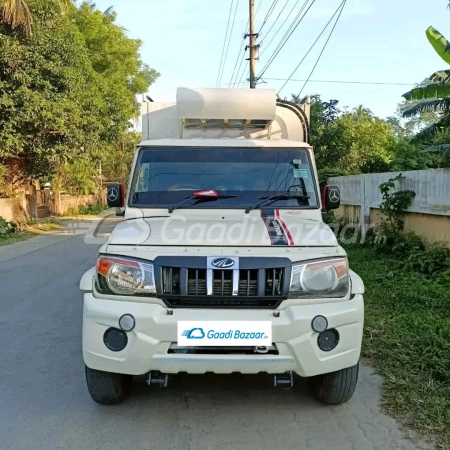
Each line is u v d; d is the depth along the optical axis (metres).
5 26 16.05
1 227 17.66
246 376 4.54
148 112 6.08
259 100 5.62
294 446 3.35
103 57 28.14
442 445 3.28
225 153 4.80
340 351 3.45
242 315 3.34
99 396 3.84
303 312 3.36
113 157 38.00
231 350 3.38
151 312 3.35
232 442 3.41
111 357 3.42
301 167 4.77
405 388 4.10
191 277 3.40
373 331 5.41
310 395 4.14
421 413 3.67
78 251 13.59
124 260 3.46
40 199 28.97
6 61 15.73
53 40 16.78
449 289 6.93
